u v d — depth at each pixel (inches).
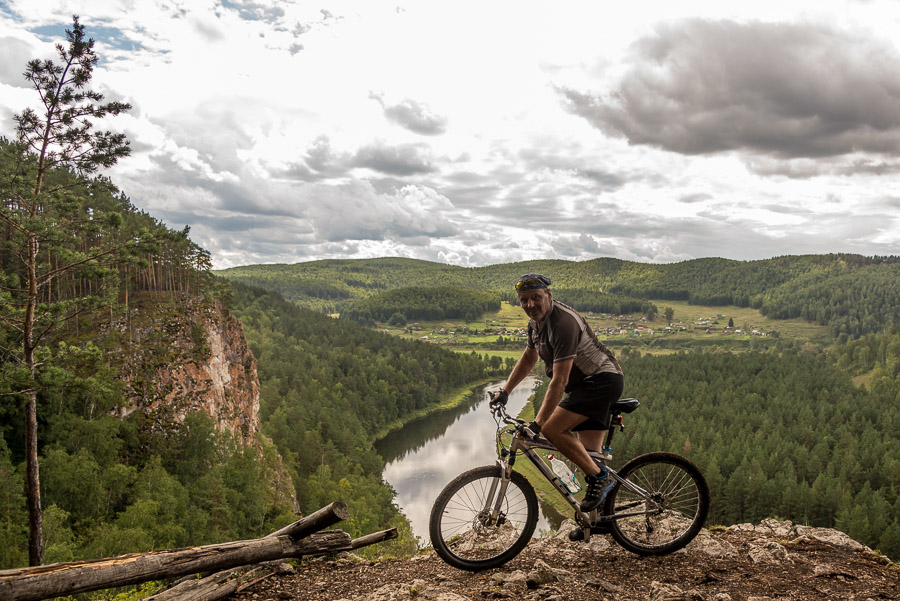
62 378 725.9
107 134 757.9
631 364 6584.6
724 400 4758.9
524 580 163.6
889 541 2085.4
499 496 175.3
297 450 3299.7
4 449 1642.5
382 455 3782.0
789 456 3120.1
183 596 152.4
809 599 153.1
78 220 810.8
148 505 1551.4
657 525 185.0
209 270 3326.8
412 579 171.0
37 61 699.4
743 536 206.4
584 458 169.8
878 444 3321.9
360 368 5689.0
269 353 5290.4
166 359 2343.8
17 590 120.2
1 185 709.3
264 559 167.3
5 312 719.7
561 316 165.8
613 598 154.2
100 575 133.2
